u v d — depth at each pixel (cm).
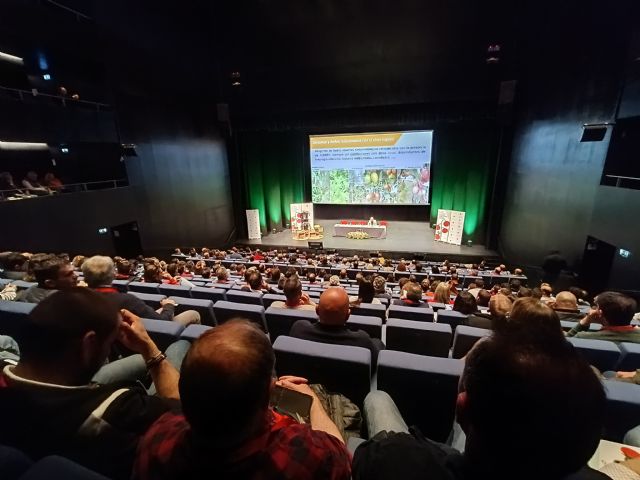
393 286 915
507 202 1330
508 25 1094
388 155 1619
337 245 1512
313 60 1291
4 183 844
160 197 1231
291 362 226
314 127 1470
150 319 281
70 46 899
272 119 1489
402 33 1185
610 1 806
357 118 1410
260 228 1762
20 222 788
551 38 1027
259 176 1723
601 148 827
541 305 191
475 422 76
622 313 296
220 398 75
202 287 627
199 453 80
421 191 1619
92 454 110
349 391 223
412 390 211
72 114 916
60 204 879
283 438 88
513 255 1266
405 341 352
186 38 1266
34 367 112
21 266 552
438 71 1220
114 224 1047
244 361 78
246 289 589
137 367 187
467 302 446
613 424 193
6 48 816
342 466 92
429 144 1557
